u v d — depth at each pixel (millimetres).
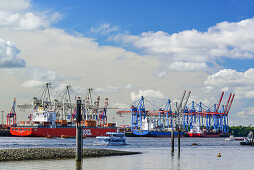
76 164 55812
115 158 67188
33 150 67375
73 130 197500
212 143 161750
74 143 127438
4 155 60250
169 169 53906
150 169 53375
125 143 126500
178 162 63750
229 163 63531
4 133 199250
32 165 53250
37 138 179750
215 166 58531
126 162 61125
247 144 141000
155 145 127312
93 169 51500
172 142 87500
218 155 78688
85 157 66438
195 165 59469
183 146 126000
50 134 188750
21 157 60000
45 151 67125
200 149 108688
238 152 95250
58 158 61938
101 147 109812
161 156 75438
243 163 64000
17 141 142875
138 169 53031
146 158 69438
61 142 135125
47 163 55812
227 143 164625
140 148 106062
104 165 56062
